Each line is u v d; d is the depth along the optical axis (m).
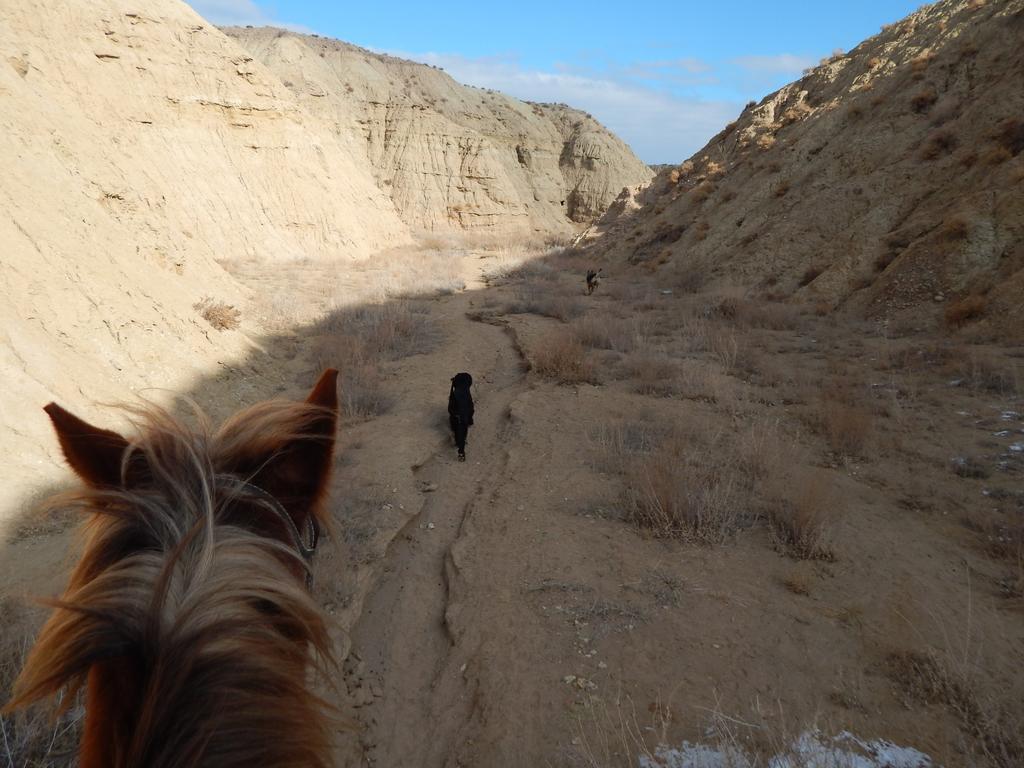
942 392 12.63
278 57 72.81
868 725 4.41
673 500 7.48
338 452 9.65
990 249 19.11
